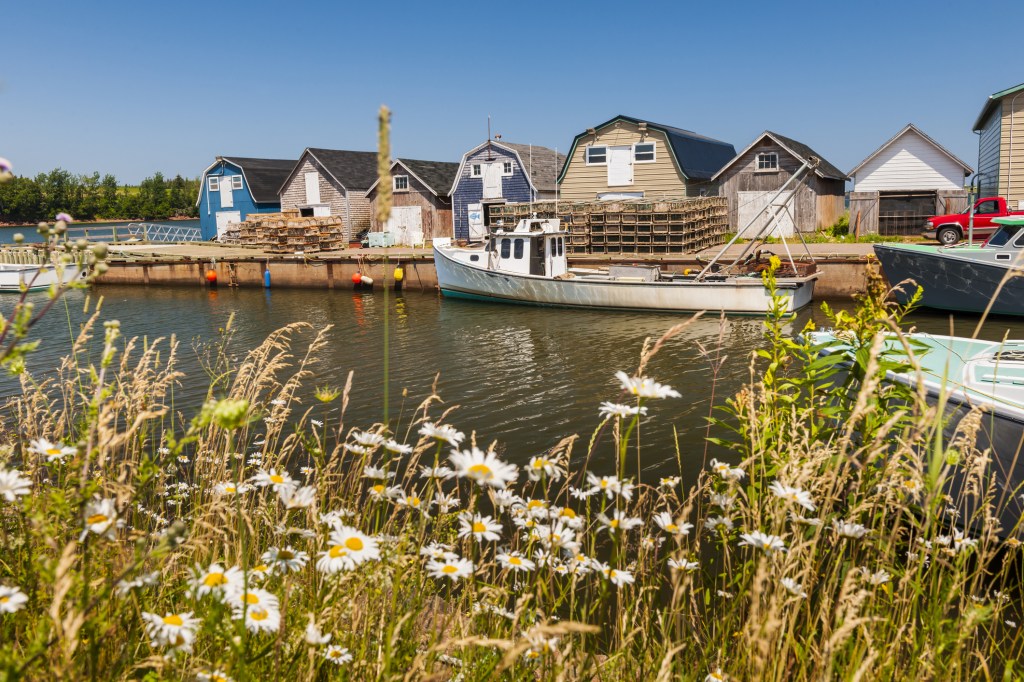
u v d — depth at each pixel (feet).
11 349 4.82
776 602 6.50
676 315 67.67
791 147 102.27
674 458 26.91
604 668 7.07
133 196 371.56
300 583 6.63
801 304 66.95
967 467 8.87
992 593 10.55
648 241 93.71
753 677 6.37
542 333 59.88
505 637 7.12
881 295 12.58
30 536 6.10
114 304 88.74
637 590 8.72
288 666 5.62
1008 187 85.56
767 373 12.47
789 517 7.87
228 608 4.95
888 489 8.09
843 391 11.79
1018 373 18.06
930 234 90.38
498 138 119.96
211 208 150.71
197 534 7.50
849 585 6.23
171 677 5.16
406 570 6.91
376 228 127.24
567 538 7.41
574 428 31.94
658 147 108.58
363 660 5.81
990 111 92.07
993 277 55.83
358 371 45.55
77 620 4.15
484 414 34.96
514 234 77.20
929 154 97.14
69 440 6.73
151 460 5.67
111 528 5.16
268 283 104.27
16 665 4.04
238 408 3.93
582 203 97.50
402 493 7.06
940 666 6.60
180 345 55.57
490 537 6.56
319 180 135.74
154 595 6.26
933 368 18.70
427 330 62.75
